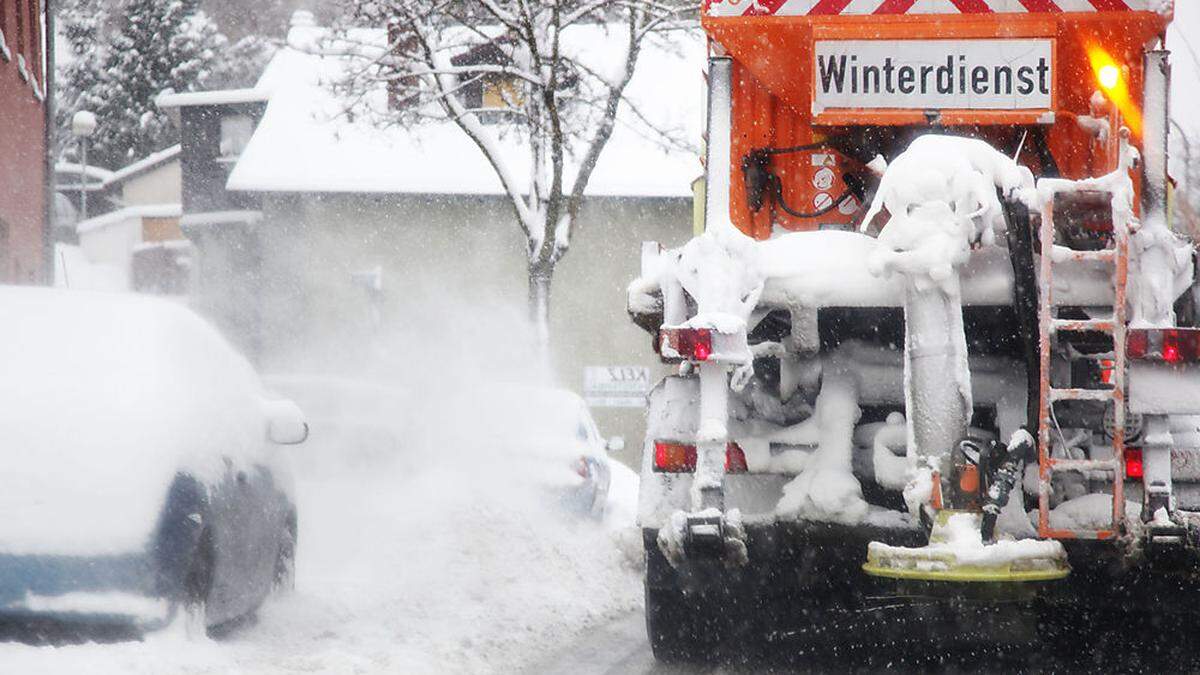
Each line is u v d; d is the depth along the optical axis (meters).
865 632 26.59
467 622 29.11
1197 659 24.88
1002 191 21.75
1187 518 20.89
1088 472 21.58
